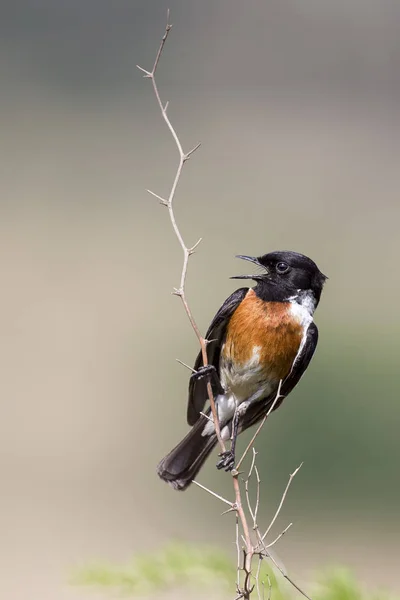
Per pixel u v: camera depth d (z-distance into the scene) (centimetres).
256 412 674
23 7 3375
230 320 658
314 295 664
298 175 2673
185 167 2727
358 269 2011
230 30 3441
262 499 1174
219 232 2248
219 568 473
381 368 1359
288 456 1222
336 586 463
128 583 471
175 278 1994
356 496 1170
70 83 3262
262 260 662
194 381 616
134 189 2597
